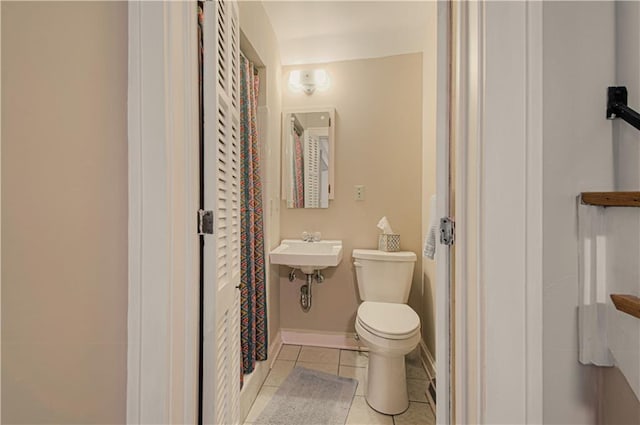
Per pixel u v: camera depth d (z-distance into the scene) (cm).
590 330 60
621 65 60
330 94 234
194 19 81
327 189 232
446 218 86
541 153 60
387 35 208
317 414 154
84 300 61
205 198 87
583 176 61
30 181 52
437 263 86
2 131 48
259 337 179
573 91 62
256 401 164
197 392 84
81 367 61
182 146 75
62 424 57
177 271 72
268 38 195
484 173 61
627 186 59
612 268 59
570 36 62
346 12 187
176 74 72
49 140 55
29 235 52
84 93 61
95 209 63
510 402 60
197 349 83
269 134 199
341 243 227
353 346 229
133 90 69
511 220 60
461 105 71
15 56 50
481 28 62
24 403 52
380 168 229
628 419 58
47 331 55
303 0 178
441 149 88
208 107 87
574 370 61
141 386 68
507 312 60
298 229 236
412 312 174
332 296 233
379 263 206
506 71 60
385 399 156
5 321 49
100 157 64
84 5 61
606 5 62
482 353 62
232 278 115
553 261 62
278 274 231
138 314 69
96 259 63
